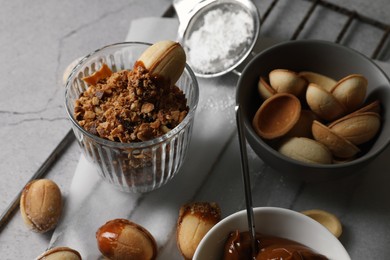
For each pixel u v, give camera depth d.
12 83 0.58
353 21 0.62
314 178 0.46
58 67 0.60
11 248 0.48
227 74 0.56
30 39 0.62
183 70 0.46
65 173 0.52
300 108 0.48
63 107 0.57
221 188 0.50
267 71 0.51
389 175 0.50
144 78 0.44
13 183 0.52
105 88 0.46
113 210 0.49
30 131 0.55
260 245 0.42
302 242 0.42
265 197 0.49
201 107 0.54
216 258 0.42
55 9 0.64
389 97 0.48
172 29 0.59
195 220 0.45
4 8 0.64
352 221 0.48
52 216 0.47
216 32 0.55
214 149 0.52
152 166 0.46
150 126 0.44
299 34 0.61
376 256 0.46
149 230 0.48
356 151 0.47
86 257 0.46
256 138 0.46
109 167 0.46
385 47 0.60
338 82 0.48
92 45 0.61
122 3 0.65
